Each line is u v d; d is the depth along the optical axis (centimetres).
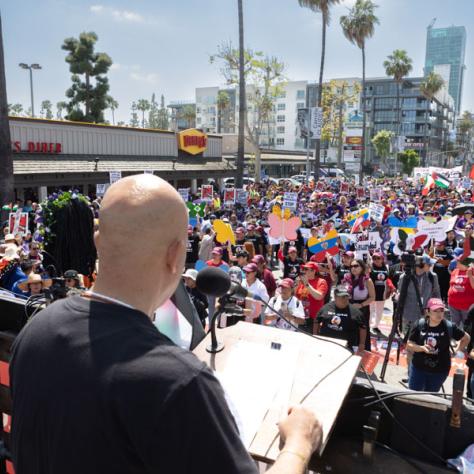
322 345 183
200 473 93
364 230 1209
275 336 186
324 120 6178
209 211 1795
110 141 2592
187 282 600
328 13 3509
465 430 173
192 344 185
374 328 909
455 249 952
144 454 92
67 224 540
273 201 2031
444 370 544
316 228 1195
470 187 3716
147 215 109
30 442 104
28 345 110
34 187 2148
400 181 5241
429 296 726
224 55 3241
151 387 94
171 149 3084
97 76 4588
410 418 179
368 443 170
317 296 717
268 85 3997
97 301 111
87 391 96
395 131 9894
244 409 149
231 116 9750
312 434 125
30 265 709
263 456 135
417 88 9625
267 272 805
